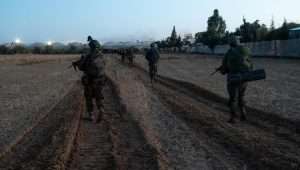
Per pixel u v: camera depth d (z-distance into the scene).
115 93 16.42
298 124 9.93
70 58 71.50
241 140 8.35
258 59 47.69
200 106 13.00
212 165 6.79
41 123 10.66
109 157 7.27
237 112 11.73
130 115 11.27
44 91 18.64
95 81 10.50
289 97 14.66
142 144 8.12
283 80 21.38
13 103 14.67
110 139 8.56
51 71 35.34
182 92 17.08
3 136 9.27
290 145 7.94
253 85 18.98
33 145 8.32
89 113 10.77
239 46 10.20
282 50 50.47
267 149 7.65
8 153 7.79
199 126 9.88
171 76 26.16
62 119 11.01
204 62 47.28
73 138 8.72
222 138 8.60
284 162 6.85
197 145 8.09
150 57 20.78
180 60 54.91
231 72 10.20
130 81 22.23
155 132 9.24
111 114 11.57
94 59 10.51
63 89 19.44
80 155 7.45
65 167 6.73
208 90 17.09
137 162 6.93
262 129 9.44
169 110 12.25
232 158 7.19
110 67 38.38
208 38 94.81
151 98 15.03
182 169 6.57
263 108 12.27
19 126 10.38
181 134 9.05
